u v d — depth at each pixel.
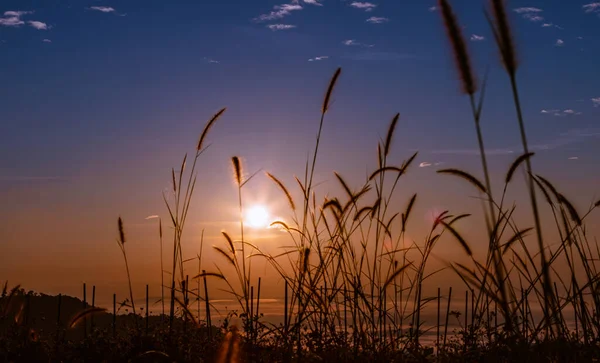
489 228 3.12
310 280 4.74
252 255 5.02
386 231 5.03
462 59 2.81
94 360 5.48
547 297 3.34
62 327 6.12
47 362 5.54
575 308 3.83
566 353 3.56
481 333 4.28
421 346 4.53
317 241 5.00
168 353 5.04
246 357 4.57
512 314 3.46
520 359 3.65
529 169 2.79
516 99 2.73
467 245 3.75
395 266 4.93
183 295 5.39
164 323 5.78
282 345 4.73
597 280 3.86
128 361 5.14
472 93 2.84
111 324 6.37
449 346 4.55
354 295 4.58
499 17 2.71
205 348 4.98
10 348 5.54
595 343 3.78
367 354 4.38
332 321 4.71
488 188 3.06
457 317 4.51
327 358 4.35
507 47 2.69
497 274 3.21
